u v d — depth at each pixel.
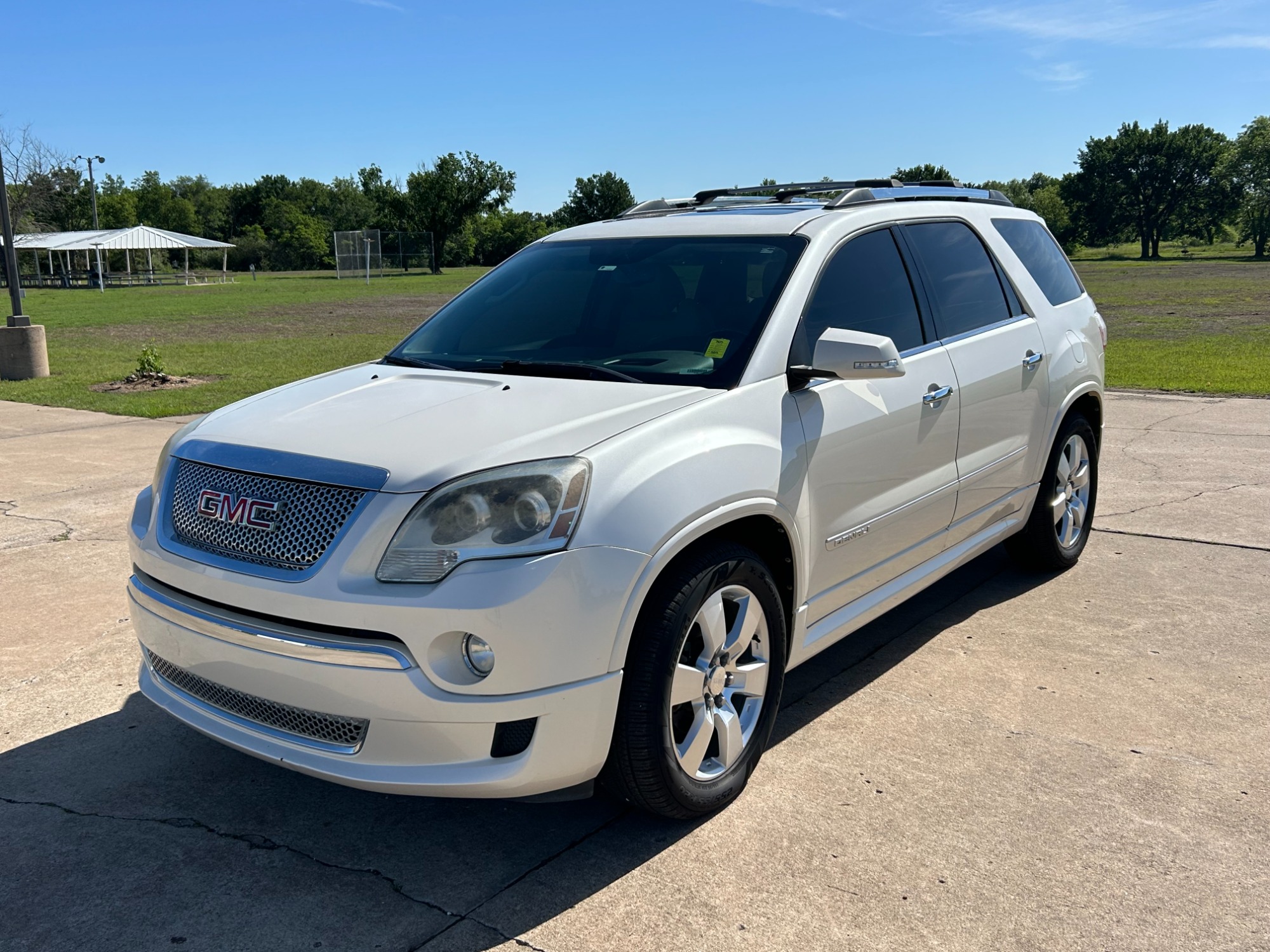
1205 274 50.06
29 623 4.83
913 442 3.89
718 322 3.53
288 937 2.62
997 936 2.58
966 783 3.33
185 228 124.69
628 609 2.74
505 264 4.55
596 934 2.61
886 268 4.07
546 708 2.65
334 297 42.75
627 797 3.00
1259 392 11.37
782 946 2.55
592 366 3.50
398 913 2.71
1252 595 5.05
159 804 3.28
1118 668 4.23
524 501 2.65
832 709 3.89
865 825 3.09
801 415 3.37
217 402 12.32
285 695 2.75
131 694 4.09
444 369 3.73
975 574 5.48
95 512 6.84
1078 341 5.21
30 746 3.67
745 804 3.22
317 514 2.75
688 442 2.98
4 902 2.77
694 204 4.92
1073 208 131.62
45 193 45.72
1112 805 3.18
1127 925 2.62
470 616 2.55
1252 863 2.88
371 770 2.69
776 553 3.37
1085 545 5.86
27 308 37.28
